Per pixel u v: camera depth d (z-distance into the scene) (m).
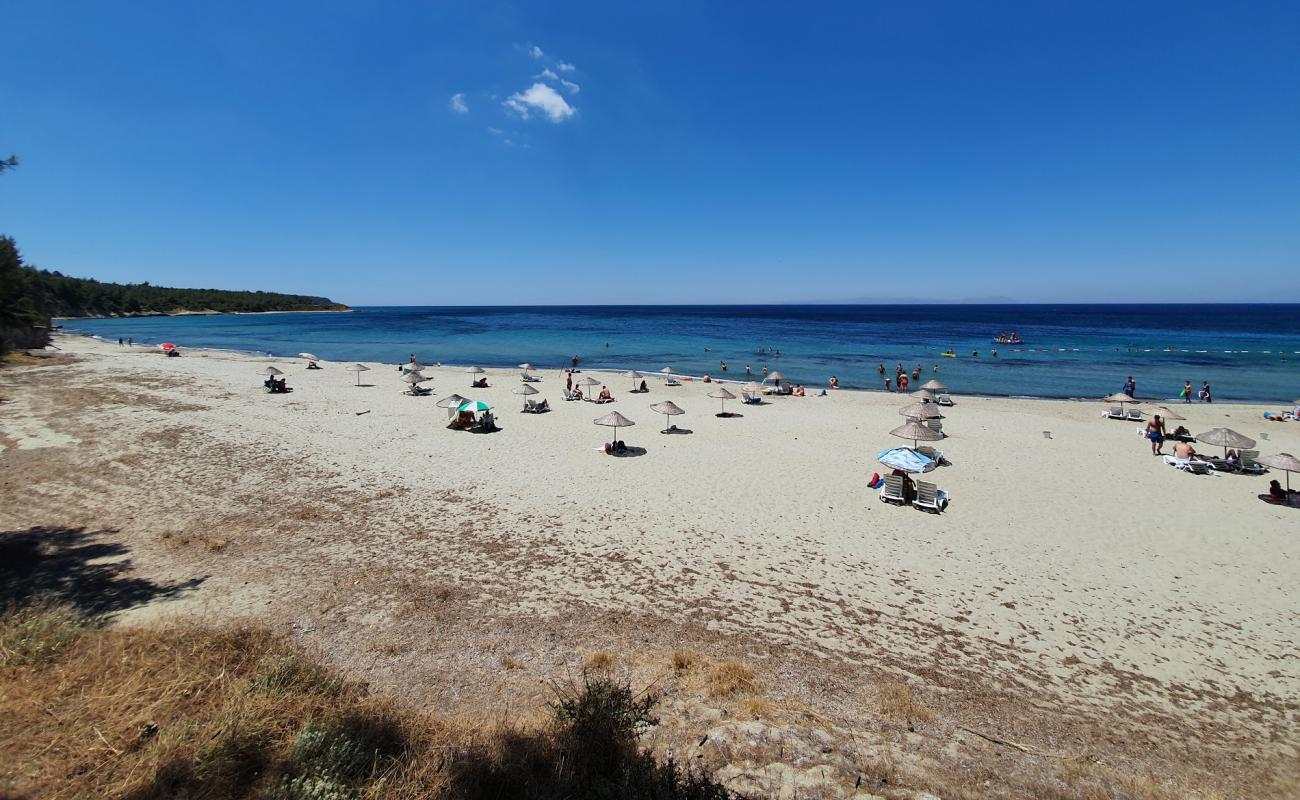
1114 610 9.96
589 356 57.22
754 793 4.86
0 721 4.78
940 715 7.08
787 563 11.53
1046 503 15.10
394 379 37.19
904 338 78.56
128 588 9.60
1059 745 6.60
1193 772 6.28
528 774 4.85
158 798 4.05
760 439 21.80
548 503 14.59
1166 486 16.52
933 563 11.63
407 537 12.31
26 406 24.89
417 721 5.92
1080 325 105.81
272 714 5.24
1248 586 10.84
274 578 10.21
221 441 19.80
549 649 8.23
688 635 8.85
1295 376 41.38
